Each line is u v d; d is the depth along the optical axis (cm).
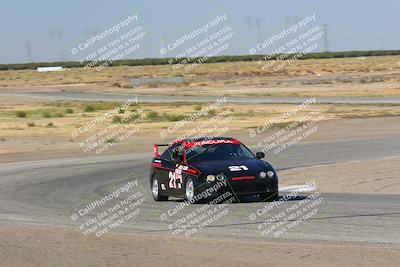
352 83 15575
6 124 7981
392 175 3494
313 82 16100
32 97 13100
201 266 1460
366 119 7506
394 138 5822
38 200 2923
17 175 4088
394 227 1905
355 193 2867
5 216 2439
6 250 1697
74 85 17288
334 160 4412
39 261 1557
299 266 1431
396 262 1446
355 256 1516
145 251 1648
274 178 2564
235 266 1449
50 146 6050
